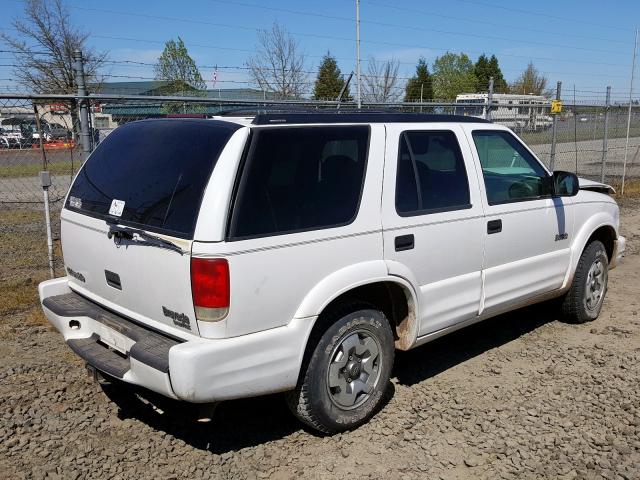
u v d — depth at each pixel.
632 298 6.61
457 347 5.20
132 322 3.55
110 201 3.67
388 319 4.13
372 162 3.77
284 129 3.41
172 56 26.62
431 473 3.36
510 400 4.20
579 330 5.61
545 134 17.28
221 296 3.05
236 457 3.51
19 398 4.13
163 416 3.96
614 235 5.93
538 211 4.92
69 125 8.23
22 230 10.13
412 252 3.93
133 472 3.34
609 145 25.42
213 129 3.39
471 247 4.35
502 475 3.33
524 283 4.90
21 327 5.48
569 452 3.54
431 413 4.02
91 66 21.72
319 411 3.58
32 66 22.06
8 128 8.16
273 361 3.27
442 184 4.21
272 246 3.22
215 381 3.08
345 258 3.56
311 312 3.39
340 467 3.42
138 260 3.35
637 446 3.60
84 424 3.83
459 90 57.31
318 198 3.48
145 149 3.69
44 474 3.29
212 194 3.10
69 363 4.74
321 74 29.69
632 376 4.58
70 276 4.18
